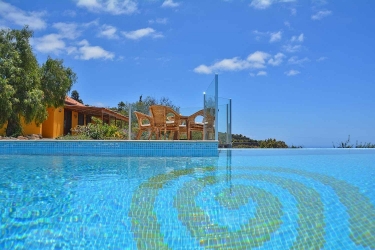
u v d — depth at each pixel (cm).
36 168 580
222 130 984
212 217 269
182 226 246
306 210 293
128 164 650
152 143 854
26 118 1391
